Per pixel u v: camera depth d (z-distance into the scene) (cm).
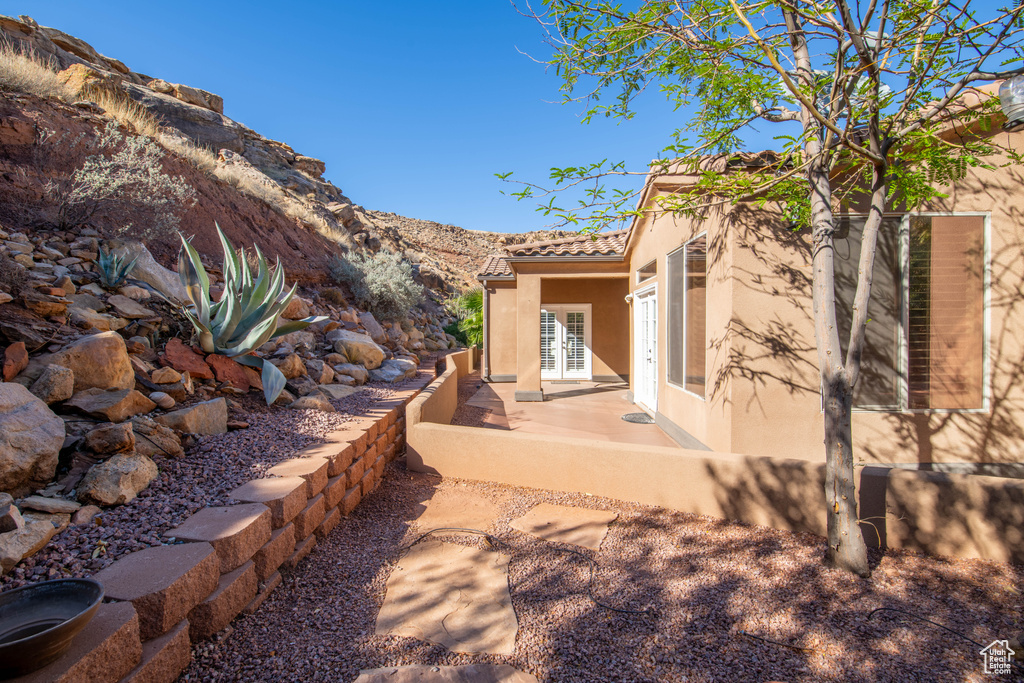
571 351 1482
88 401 400
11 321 434
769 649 290
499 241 4769
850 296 574
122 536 290
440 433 569
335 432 510
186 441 434
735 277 566
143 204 815
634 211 428
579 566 381
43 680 179
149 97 1959
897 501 404
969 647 294
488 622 310
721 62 400
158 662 231
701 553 399
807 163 365
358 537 418
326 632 294
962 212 564
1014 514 383
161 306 641
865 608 330
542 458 529
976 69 339
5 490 294
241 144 2178
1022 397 568
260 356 662
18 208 668
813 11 343
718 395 604
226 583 285
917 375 577
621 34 423
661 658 281
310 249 1345
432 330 1808
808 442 566
